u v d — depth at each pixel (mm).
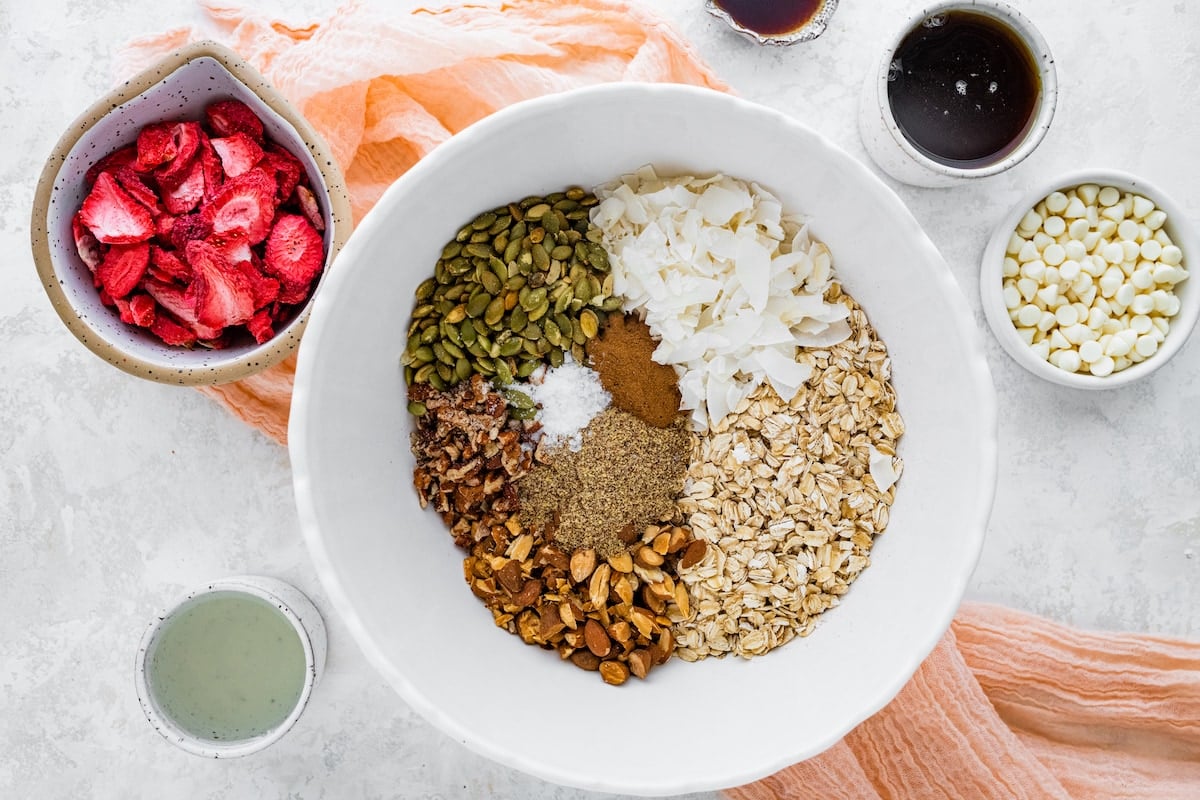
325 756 1333
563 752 1045
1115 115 1337
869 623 1107
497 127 1004
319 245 1161
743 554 1137
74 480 1311
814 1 1271
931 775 1323
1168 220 1263
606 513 1122
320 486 1002
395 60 1225
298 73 1227
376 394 1112
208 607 1242
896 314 1111
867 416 1147
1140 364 1259
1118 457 1341
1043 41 1193
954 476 1049
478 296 1126
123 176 1127
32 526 1312
